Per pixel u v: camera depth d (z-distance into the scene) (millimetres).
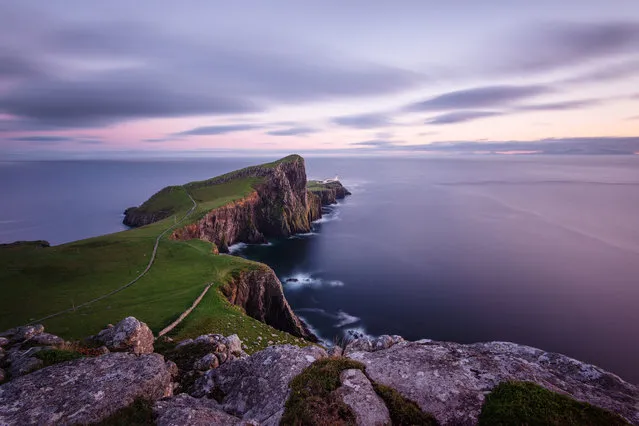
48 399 13891
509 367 14297
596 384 13922
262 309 74312
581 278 98688
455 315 78938
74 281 67750
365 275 105562
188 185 199625
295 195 183750
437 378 13727
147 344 24594
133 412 13273
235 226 149375
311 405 12344
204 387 16547
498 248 130125
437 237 149125
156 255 86000
